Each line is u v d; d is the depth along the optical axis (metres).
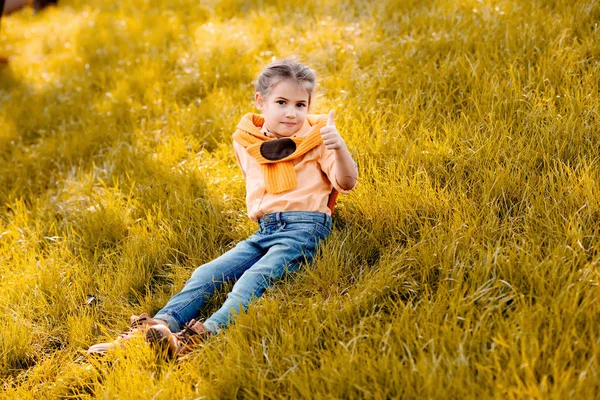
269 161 2.83
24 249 3.51
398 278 2.46
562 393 1.75
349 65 4.38
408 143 3.31
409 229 2.79
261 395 2.03
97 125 4.68
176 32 6.04
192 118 4.30
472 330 2.07
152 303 2.87
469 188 2.91
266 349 2.25
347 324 2.31
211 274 2.72
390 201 2.90
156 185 3.68
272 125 2.89
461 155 3.08
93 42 6.49
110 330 2.76
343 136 3.53
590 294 2.09
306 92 2.87
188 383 2.25
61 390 2.46
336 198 3.03
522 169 2.87
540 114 3.16
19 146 4.83
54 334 2.85
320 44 4.81
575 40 3.67
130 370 2.34
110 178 4.03
